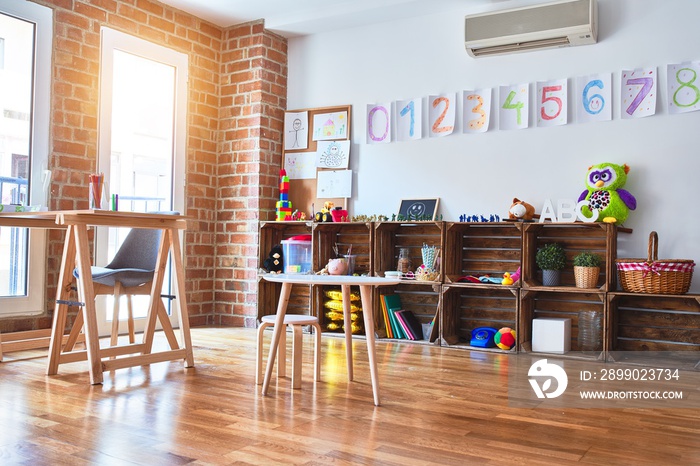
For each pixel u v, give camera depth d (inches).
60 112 177.6
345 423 102.8
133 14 197.5
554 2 176.4
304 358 159.9
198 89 219.9
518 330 171.8
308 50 226.1
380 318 199.0
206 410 109.0
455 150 197.2
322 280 117.3
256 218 217.6
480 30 185.8
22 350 159.9
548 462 85.9
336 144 216.4
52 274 175.6
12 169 168.9
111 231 221.8
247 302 217.8
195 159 219.0
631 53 174.2
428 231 200.1
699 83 165.2
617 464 85.7
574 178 179.8
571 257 179.3
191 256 217.6
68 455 85.5
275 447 90.3
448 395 123.2
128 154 214.4
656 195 170.1
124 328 196.5
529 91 186.5
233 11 213.0
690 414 112.3
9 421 100.6
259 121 218.4
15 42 169.8
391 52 209.9
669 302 167.0
